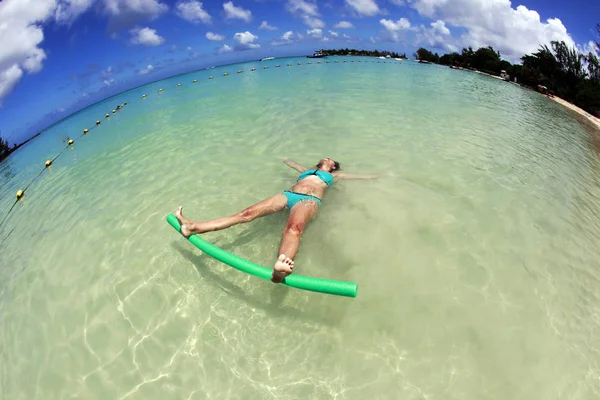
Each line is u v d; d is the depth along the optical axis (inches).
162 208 185.2
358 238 147.8
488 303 121.0
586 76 757.3
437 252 142.5
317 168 203.8
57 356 112.3
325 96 451.2
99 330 119.3
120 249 157.6
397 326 112.7
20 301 139.3
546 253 147.1
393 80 629.9
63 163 321.7
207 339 112.3
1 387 105.4
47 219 205.3
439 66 1034.1
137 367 105.7
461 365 101.3
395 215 163.2
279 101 430.6
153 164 252.1
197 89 642.8
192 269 139.7
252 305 122.6
